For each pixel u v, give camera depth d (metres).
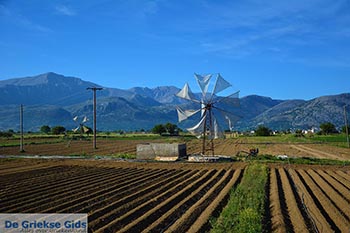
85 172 31.42
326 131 107.94
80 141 83.81
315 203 19.02
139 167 35.16
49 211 17.25
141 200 19.47
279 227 14.08
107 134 123.75
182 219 15.52
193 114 38.50
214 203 18.53
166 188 23.36
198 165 35.97
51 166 35.84
